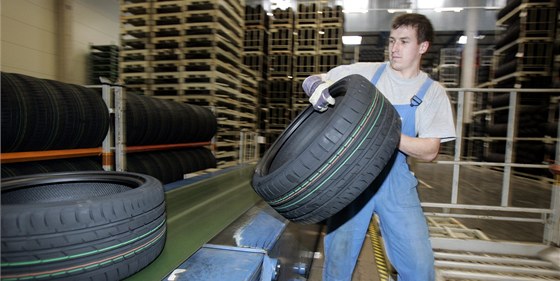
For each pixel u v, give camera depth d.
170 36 4.62
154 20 4.55
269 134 7.27
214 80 4.45
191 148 4.41
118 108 2.87
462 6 10.43
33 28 5.59
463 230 3.47
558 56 5.72
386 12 10.76
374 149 1.26
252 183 1.52
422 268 1.59
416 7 10.62
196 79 4.68
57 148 2.45
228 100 4.99
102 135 2.79
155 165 3.47
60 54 6.16
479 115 9.40
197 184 3.05
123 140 2.91
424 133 1.65
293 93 7.20
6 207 0.92
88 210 0.97
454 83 11.17
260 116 6.91
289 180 1.26
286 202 1.32
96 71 6.78
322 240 3.68
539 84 6.26
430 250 1.63
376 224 3.85
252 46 6.82
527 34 6.22
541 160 6.41
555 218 2.92
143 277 1.13
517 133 6.65
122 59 4.67
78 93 2.56
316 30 7.06
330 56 7.04
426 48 1.70
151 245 1.17
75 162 2.63
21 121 2.06
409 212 1.64
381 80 1.80
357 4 10.81
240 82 5.42
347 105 1.28
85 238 0.96
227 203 2.30
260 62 6.75
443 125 1.63
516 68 6.43
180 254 1.34
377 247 3.45
